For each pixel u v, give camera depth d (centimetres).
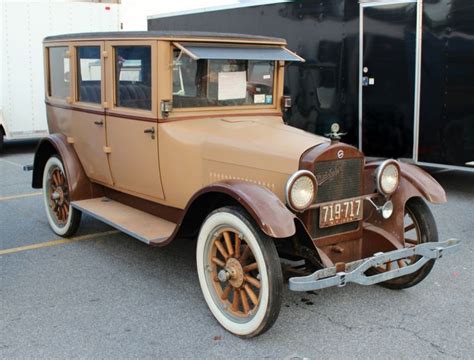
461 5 636
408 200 393
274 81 469
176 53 407
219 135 394
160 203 438
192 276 432
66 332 342
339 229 370
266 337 337
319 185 350
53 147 529
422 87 683
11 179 803
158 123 411
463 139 658
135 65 427
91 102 485
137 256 476
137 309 374
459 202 659
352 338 335
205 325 352
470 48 636
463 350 322
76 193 503
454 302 386
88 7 1041
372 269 395
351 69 751
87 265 455
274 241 356
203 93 427
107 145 468
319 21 774
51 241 518
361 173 371
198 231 385
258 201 313
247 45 435
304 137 385
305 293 399
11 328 347
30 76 1005
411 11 678
